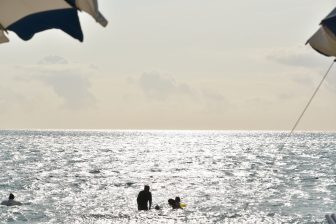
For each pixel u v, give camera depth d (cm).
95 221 3247
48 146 16400
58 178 6138
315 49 1125
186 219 3338
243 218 3375
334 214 1427
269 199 4338
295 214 3528
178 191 4912
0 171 7056
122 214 3512
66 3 609
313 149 15725
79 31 622
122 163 9050
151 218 3362
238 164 9012
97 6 599
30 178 6069
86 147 16188
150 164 8856
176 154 12462
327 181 5947
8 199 4178
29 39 629
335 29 978
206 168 8031
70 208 3753
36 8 616
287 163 9275
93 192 4759
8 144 17512
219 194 4684
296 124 1568
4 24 626
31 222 3184
